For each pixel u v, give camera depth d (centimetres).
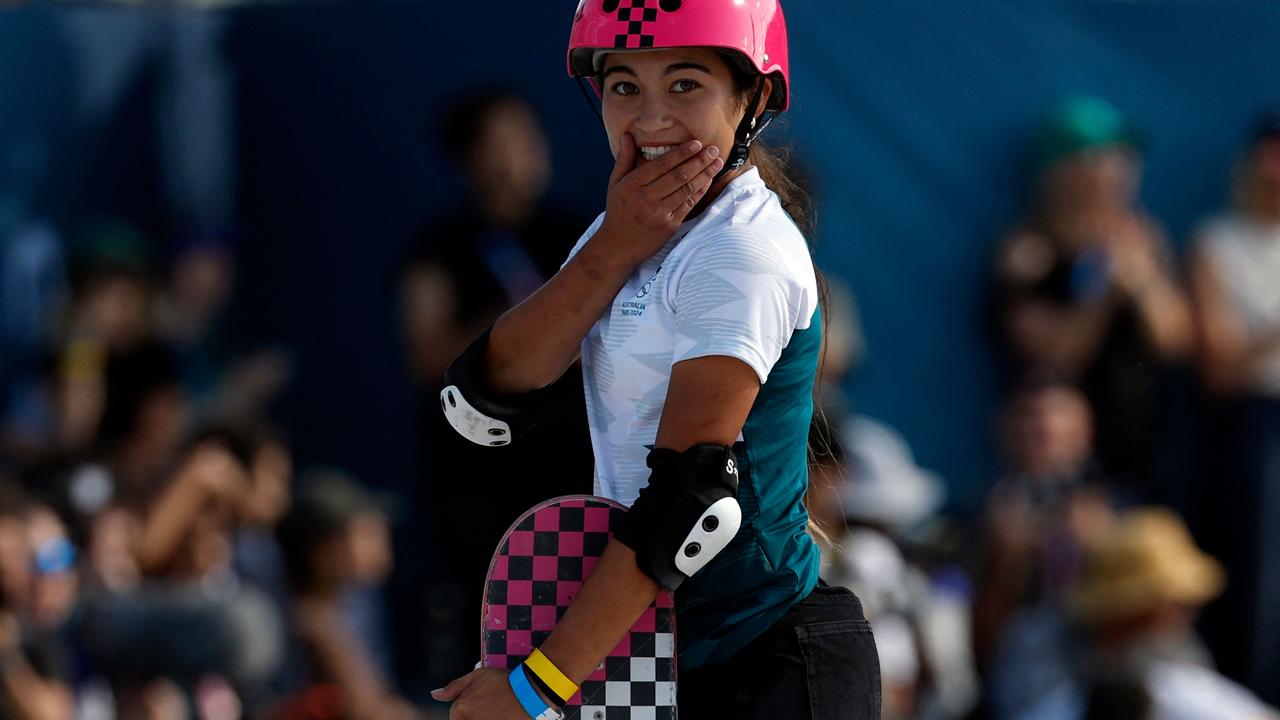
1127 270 2303
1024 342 2309
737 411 876
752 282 883
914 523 2245
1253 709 1816
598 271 923
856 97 2323
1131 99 2373
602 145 2289
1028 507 2192
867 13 2327
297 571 2167
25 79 2589
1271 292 2331
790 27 2302
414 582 2323
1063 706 1911
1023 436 2228
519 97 2267
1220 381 2322
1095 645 1917
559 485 2127
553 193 2283
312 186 2498
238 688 2073
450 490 2166
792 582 933
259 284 2516
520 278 2220
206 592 2100
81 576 2069
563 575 918
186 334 2481
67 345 2381
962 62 2342
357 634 2195
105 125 2598
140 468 2220
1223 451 2316
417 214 2453
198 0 2566
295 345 2483
